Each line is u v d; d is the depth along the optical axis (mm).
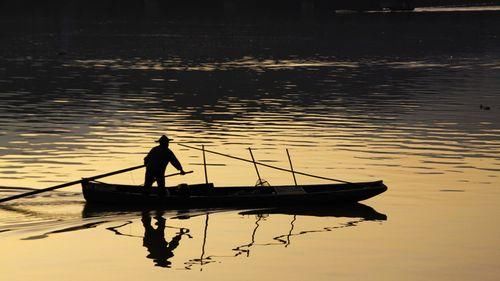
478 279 64750
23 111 152625
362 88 189875
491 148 118062
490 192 92875
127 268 67750
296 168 105750
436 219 82188
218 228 79812
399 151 115938
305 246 73750
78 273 66312
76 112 151750
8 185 95562
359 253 71438
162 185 88688
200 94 179375
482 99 169000
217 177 101312
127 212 84938
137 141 123750
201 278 65312
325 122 140875
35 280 64562
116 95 177125
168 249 72875
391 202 89312
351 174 102250
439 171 103500
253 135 129000
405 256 70500
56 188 87062
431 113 150125
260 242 75000
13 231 77812
